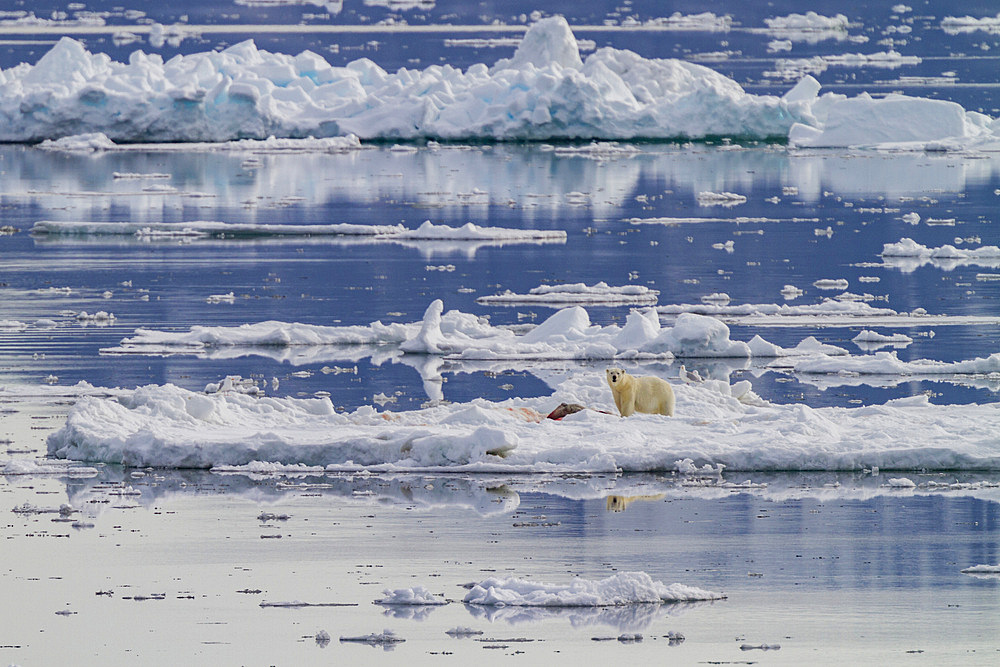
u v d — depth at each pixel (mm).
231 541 51406
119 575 47125
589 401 76375
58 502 57250
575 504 57281
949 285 136000
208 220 187750
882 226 183750
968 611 43438
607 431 67562
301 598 44625
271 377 90250
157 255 155375
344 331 106000
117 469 63656
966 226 183250
